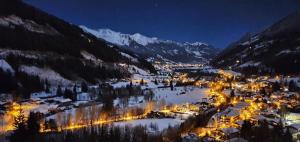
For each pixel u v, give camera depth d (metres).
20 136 188.38
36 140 186.75
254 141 187.62
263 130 196.38
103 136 186.50
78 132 198.62
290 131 199.88
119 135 189.38
